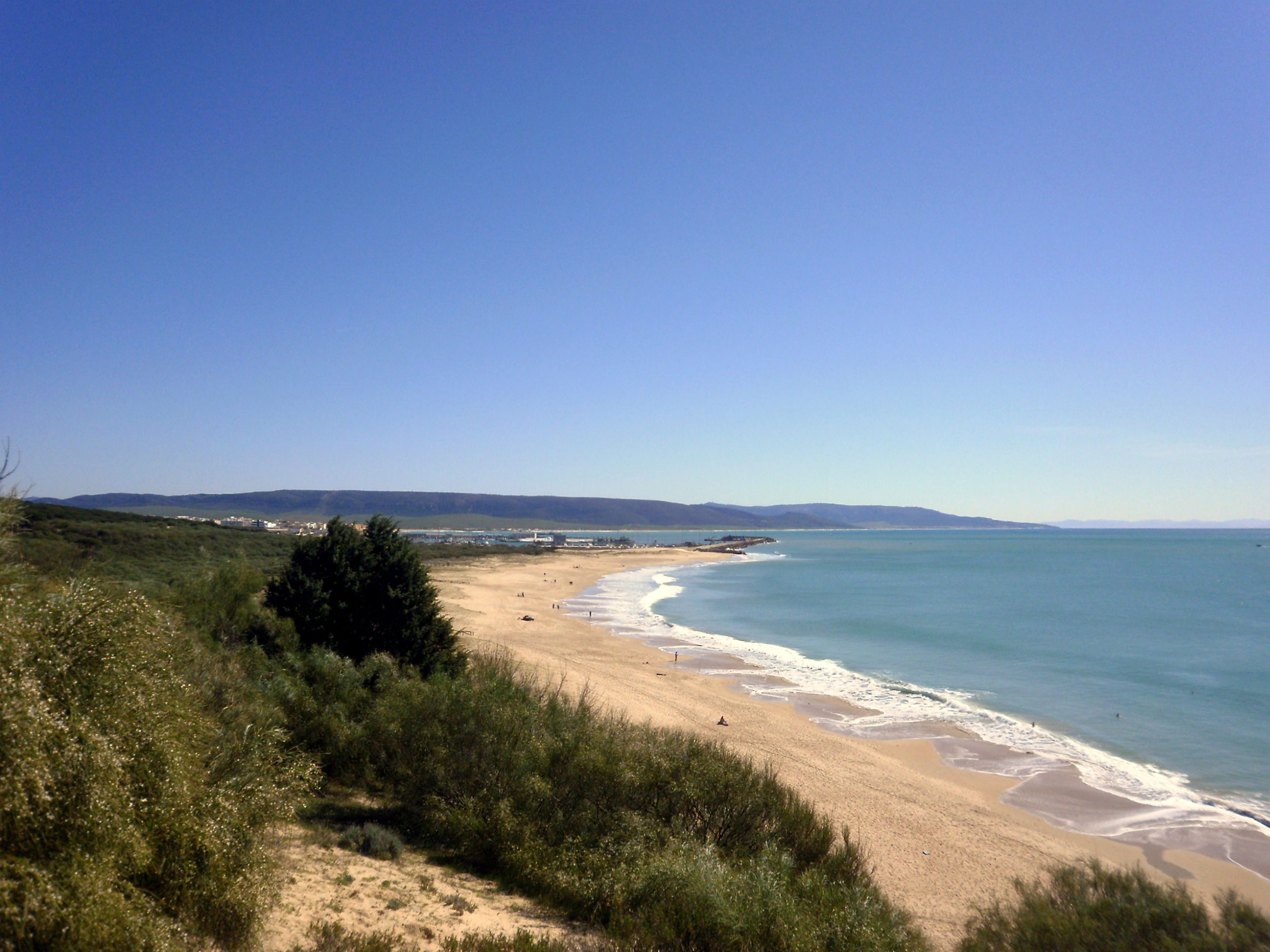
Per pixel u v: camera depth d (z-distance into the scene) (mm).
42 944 4727
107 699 6031
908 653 40906
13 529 6605
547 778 12391
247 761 8297
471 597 59438
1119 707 29828
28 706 5086
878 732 26234
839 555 160750
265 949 6641
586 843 11055
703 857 9688
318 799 12523
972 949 8977
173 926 5621
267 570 40625
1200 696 31672
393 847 10617
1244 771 22672
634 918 8742
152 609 7066
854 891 9633
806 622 53344
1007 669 36844
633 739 14586
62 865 5004
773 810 12773
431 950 7523
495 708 14305
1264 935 8195
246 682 14438
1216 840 17844
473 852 11234
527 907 9562
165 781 6270
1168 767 23078
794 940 8141
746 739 24234
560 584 83438
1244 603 65188
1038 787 21172
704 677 33594
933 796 20141
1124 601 66688
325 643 20688
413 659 21266
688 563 135000
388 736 14062
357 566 22516
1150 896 9133
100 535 37469
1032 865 16172
